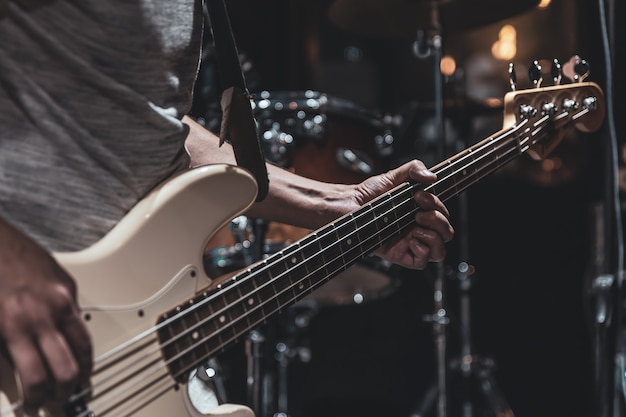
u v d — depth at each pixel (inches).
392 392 134.9
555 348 133.7
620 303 67.3
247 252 78.7
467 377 105.4
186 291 39.0
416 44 93.4
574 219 135.9
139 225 37.8
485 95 143.3
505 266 137.6
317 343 135.1
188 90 42.9
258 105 81.9
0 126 35.8
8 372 33.1
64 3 36.8
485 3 95.2
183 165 42.2
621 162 78.8
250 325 41.2
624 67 70.1
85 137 37.6
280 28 142.3
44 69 36.5
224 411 40.0
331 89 165.3
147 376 37.1
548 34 139.0
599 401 67.6
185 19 41.8
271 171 52.2
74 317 33.5
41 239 36.5
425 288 135.6
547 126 57.0
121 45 38.3
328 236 45.6
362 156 87.4
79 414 34.8
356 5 99.7
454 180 52.3
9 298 32.1
